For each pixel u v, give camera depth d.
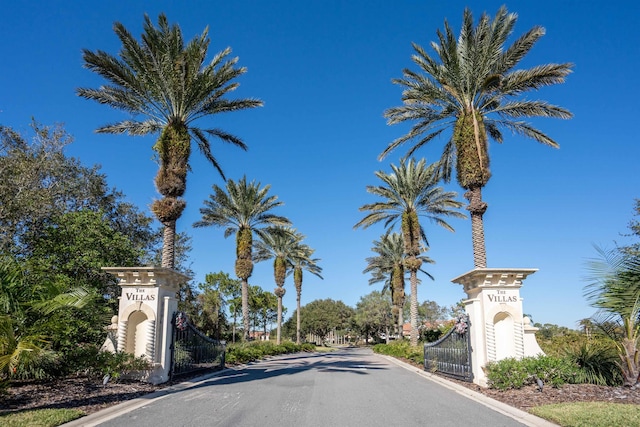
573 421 6.59
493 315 11.55
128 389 10.42
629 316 9.53
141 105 16.73
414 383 12.58
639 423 6.29
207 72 16.66
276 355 33.41
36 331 8.99
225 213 30.75
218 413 7.82
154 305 12.16
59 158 19.53
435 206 28.31
